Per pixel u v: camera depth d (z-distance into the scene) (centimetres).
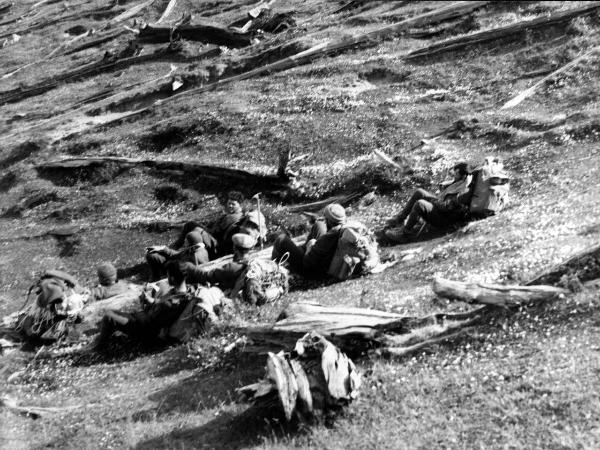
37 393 1186
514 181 1515
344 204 1720
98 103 2909
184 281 1242
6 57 4319
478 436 747
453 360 880
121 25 4366
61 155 2495
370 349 941
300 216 1727
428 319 948
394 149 1883
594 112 1678
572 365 798
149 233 1931
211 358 1086
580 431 710
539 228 1180
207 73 2794
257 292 1221
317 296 1191
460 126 1847
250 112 2289
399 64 2359
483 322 917
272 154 2042
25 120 3069
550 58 2097
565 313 882
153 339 1240
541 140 1656
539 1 2442
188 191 2027
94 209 2109
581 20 2197
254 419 893
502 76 2108
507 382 809
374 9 3011
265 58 2750
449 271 1130
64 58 4016
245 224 1588
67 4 5356
